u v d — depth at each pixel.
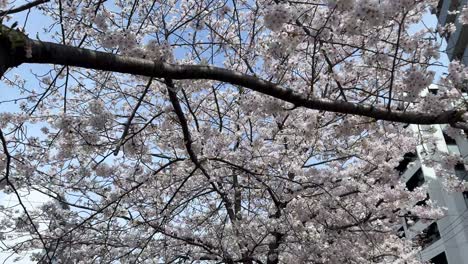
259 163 6.45
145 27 5.47
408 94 3.46
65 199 6.61
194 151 5.38
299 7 3.89
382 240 8.32
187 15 5.95
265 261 8.52
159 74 2.79
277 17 3.10
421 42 4.09
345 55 5.00
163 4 6.00
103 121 4.86
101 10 4.78
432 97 3.75
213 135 6.23
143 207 6.73
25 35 2.33
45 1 3.45
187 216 8.03
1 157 5.30
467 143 22.23
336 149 7.08
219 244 7.21
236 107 7.07
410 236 18.28
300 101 3.16
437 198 26.20
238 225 7.11
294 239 7.36
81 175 6.20
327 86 5.52
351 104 3.24
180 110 4.72
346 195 7.44
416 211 9.27
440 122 3.24
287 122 6.47
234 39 6.20
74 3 4.45
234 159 6.36
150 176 5.68
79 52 2.51
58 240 5.17
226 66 6.54
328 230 7.47
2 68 2.23
